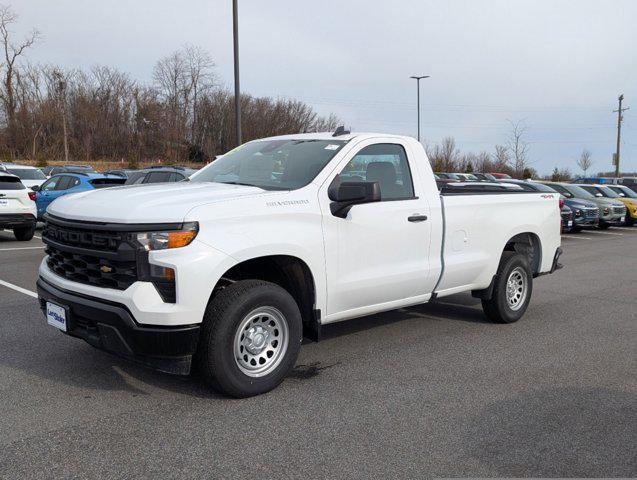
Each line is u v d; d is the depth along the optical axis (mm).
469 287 6266
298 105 64312
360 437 3797
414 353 5621
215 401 4328
